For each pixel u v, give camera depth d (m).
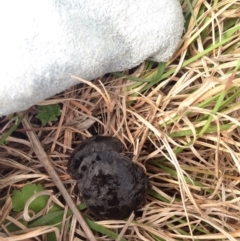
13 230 0.20
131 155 0.21
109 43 0.19
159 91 0.22
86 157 0.20
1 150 0.21
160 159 0.21
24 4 0.18
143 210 0.21
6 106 0.18
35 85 0.18
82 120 0.22
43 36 0.18
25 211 0.20
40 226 0.20
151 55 0.21
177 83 0.21
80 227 0.20
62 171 0.21
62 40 0.18
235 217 0.20
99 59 0.19
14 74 0.18
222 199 0.21
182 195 0.20
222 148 0.21
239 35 0.22
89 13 0.19
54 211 0.20
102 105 0.22
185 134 0.21
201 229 0.20
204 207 0.21
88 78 0.20
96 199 0.19
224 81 0.21
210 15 0.22
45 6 0.18
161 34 0.20
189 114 0.21
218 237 0.20
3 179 0.21
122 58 0.20
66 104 0.21
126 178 0.19
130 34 0.20
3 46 0.18
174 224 0.21
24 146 0.22
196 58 0.21
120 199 0.19
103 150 0.20
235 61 0.21
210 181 0.21
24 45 0.18
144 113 0.22
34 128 0.21
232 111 0.21
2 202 0.21
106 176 0.19
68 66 0.18
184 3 0.22
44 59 0.18
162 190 0.22
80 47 0.19
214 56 0.22
